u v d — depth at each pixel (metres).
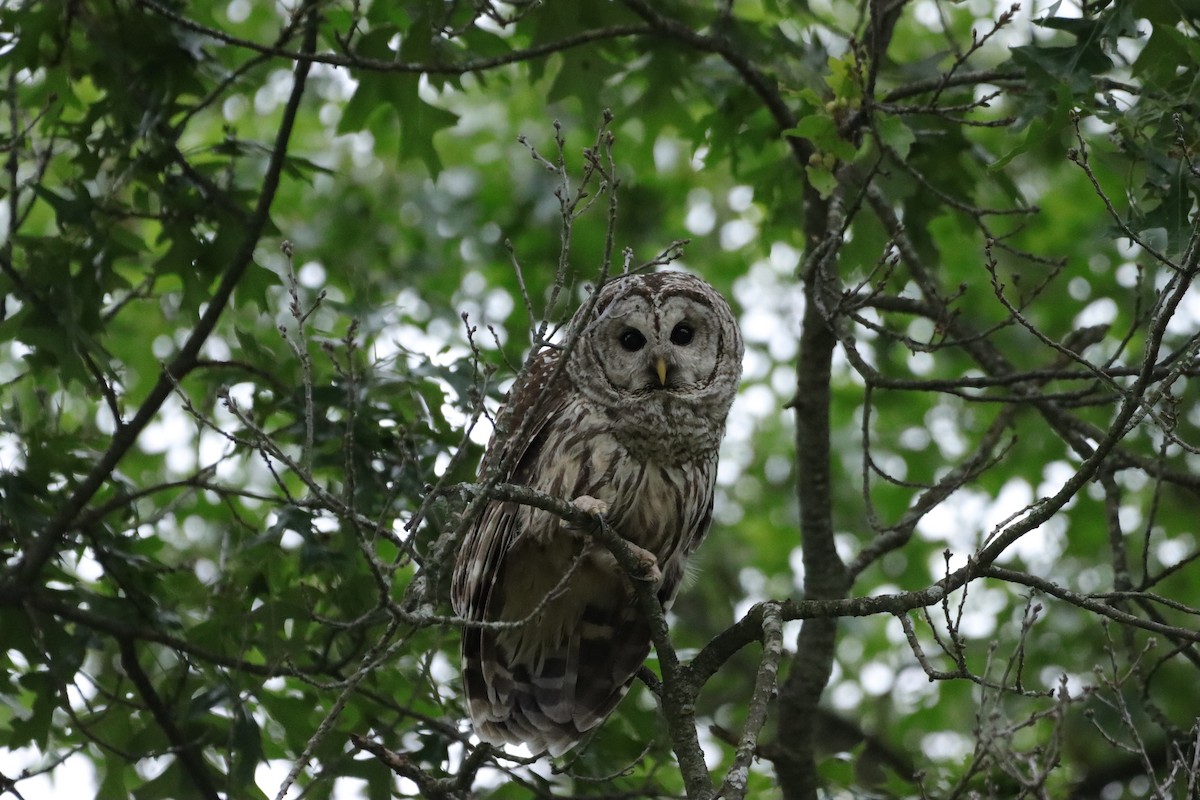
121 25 11.92
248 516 14.81
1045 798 7.68
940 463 20.70
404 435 9.69
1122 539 10.60
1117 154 9.82
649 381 10.41
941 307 11.38
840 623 20.34
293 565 11.69
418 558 7.88
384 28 12.25
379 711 11.55
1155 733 15.86
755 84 12.18
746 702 18.30
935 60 12.31
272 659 10.77
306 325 12.12
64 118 14.26
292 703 11.32
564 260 7.36
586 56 13.66
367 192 21.23
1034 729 15.09
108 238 11.80
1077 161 7.76
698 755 8.16
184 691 11.66
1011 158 9.31
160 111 11.57
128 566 11.50
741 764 7.00
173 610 11.64
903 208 13.04
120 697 11.69
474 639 10.30
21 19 11.52
